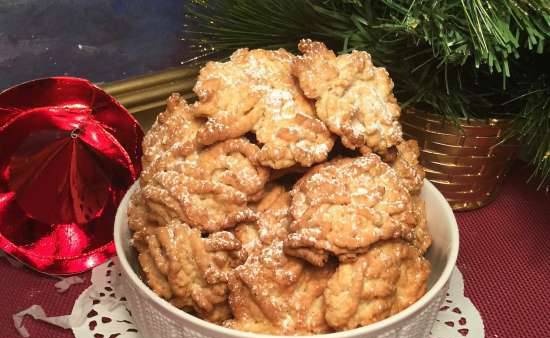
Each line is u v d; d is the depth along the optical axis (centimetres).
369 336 30
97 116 46
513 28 39
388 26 38
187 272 33
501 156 47
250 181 34
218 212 34
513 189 54
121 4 49
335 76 34
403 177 37
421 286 34
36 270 43
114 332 38
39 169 44
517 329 40
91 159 45
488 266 45
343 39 44
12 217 44
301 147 33
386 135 35
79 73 50
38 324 40
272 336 29
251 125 34
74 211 45
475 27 36
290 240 31
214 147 35
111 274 42
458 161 47
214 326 30
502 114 45
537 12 36
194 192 34
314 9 43
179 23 52
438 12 37
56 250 44
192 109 36
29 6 47
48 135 45
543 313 42
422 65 40
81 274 44
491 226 50
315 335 30
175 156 35
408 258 34
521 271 45
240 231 34
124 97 50
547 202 53
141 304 32
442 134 46
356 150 36
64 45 49
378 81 36
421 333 33
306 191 32
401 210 33
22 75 48
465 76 45
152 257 34
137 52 51
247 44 47
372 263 31
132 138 46
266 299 31
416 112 45
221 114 34
